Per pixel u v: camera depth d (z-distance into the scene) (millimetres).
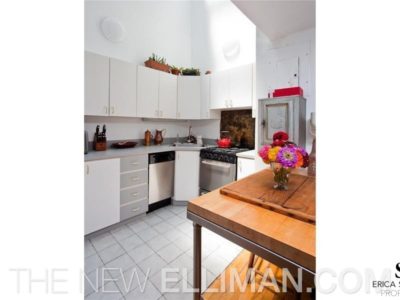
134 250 1881
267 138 2021
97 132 2551
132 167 2414
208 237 2113
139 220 2500
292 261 643
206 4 3615
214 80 3076
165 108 3057
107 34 2777
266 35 2133
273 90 2264
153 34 3334
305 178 1402
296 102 1810
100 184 2115
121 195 2318
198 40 3773
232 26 3287
